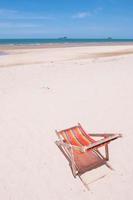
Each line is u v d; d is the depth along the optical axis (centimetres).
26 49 5009
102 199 438
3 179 498
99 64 1964
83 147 471
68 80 1331
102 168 526
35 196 450
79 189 466
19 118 809
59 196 449
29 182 488
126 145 614
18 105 932
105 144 505
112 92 1068
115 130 704
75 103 937
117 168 524
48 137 673
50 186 476
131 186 467
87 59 2473
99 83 1234
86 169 525
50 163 550
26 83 1298
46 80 1358
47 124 759
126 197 440
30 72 1641
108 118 789
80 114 828
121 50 4472
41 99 998
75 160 559
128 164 535
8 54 3556
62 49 4944
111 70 1617
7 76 1506
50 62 2259
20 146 626
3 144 638
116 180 486
